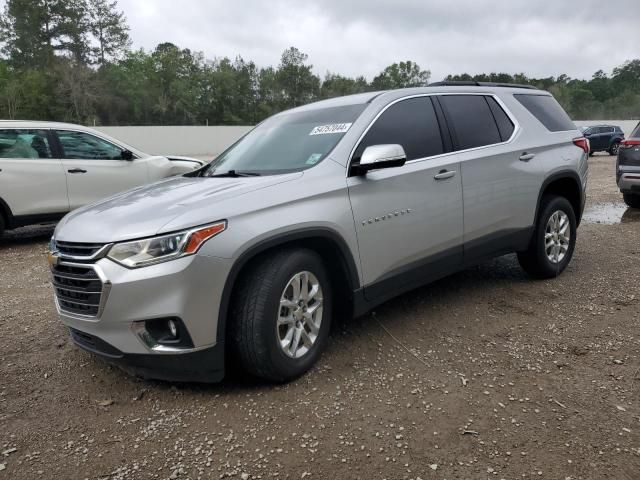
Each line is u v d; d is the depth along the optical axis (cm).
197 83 6681
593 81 9600
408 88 414
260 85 6956
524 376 322
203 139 4062
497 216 440
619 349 354
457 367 335
